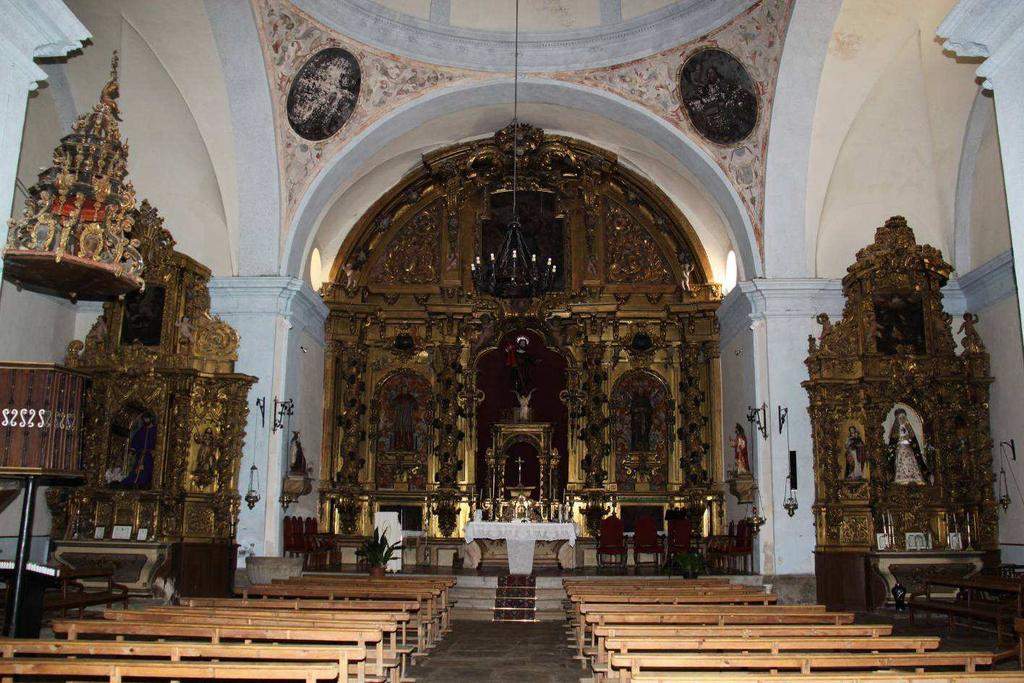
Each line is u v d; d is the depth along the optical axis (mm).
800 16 15133
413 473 21516
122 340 16188
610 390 21719
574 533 16609
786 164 16828
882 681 5371
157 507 15328
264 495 16500
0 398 7980
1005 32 7297
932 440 15953
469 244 22375
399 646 9555
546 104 19266
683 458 21094
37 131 15133
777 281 16812
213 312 17109
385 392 21922
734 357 19703
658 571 18766
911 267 16234
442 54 17578
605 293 22062
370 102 17484
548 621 14391
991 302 16219
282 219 17344
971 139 16406
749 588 12023
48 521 15703
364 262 22109
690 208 21500
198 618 7941
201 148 16984
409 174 21719
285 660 7082
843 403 16078
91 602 11734
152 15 15180
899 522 15688
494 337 22234
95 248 9758
